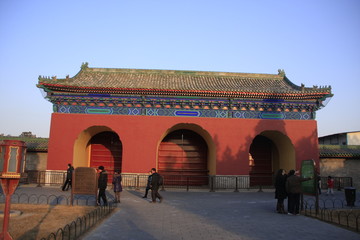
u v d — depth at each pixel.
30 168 27.20
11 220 11.12
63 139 24.47
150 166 24.33
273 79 29.94
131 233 9.65
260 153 29.41
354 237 9.57
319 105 25.61
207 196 20.08
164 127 25.00
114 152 28.23
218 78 29.33
